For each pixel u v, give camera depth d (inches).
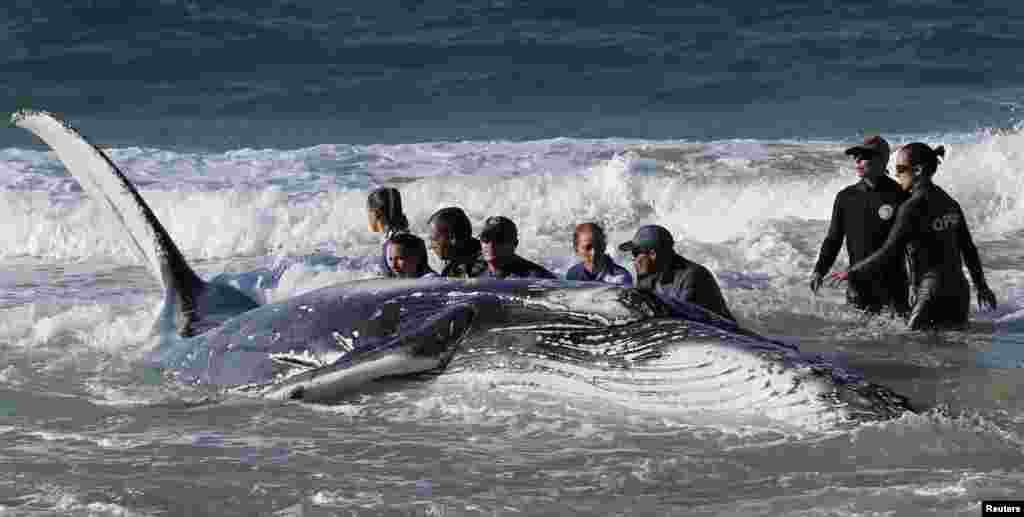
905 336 1352.1
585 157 2733.8
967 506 775.1
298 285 1562.5
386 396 1103.6
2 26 4527.6
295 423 1034.1
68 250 2063.2
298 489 843.4
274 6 4783.5
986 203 2087.8
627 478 860.0
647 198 2260.1
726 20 4741.6
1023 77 4183.1
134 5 4682.6
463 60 4377.5
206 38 4503.0
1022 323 1408.7
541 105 4005.9
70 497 822.5
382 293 1171.9
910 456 885.8
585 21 4719.5
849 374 983.0
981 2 4909.0
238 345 1218.0
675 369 986.7
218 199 2245.3
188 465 906.7
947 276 1389.0
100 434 1006.4
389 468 896.3
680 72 4276.6
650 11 4803.2
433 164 2696.9
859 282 1470.2
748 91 4097.0
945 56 4379.9
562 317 1055.0
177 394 1170.0
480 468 892.0
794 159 2620.6
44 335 1414.9
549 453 925.8
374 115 3927.2
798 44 4507.9
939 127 3599.9
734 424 962.7
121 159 2743.6
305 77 4234.7
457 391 1085.1
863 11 4835.1
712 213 2167.8
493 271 1217.4
